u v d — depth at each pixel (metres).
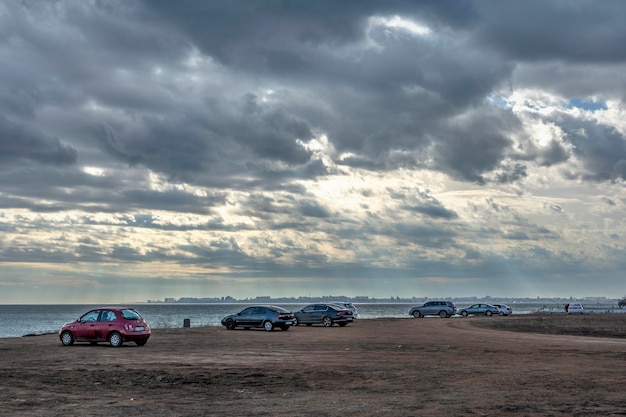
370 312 180.00
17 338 36.00
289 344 29.92
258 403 13.45
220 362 21.73
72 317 158.88
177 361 22.05
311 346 28.75
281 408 12.77
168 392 15.15
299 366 20.48
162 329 44.56
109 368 19.83
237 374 18.36
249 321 42.84
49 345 29.53
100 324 28.89
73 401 13.76
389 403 13.27
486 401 13.40
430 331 41.84
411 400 13.65
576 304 95.88
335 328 46.09
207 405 13.22
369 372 18.84
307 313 49.62
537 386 15.69
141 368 19.86
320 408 12.72
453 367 20.08
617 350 26.56
